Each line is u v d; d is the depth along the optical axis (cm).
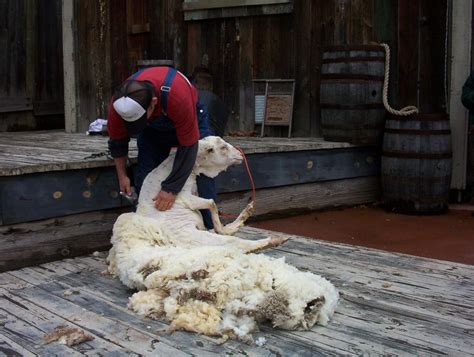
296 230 525
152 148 379
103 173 415
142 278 295
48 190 388
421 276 352
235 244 324
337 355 244
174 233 333
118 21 812
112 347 251
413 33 636
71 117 802
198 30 777
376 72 613
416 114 586
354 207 632
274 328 270
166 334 263
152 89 312
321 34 686
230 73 758
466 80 588
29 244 382
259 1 716
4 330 270
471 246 468
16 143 600
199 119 402
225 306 272
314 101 698
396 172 597
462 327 273
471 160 624
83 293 321
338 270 365
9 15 884
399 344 255
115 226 333
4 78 884
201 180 375
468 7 595
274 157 553
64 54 798
